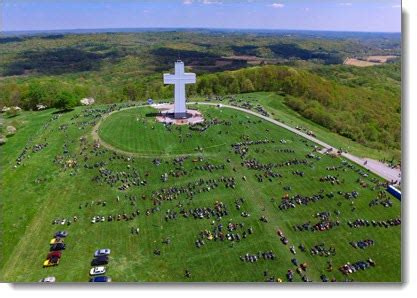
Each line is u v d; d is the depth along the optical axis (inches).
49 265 3223.4
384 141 6550.2
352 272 3191.4
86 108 7406.5
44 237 3602.4
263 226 3764.8
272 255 3361.2
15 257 3346.5
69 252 3395.7
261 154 5236.2
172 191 4311.0
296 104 7416.3
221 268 3223.4
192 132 5851.4
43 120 6697.8
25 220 3848.4
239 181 4554.6
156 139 5625.0
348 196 4269.2
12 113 7283.5
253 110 6978.4
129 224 3786.9
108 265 3243.1
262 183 4522.6
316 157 5201.8
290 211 4008.4
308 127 6456.7
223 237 3587.6
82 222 3818.9
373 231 3727.9
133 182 4517.7
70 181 4559.5
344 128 6496.1
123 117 6560.0
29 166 4884.4
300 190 4397.1
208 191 4335.6
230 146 5447.8
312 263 3294.8
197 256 3363.7
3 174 4675.2
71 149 5369.1
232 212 3978.8
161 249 3447.3
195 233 3651.6
